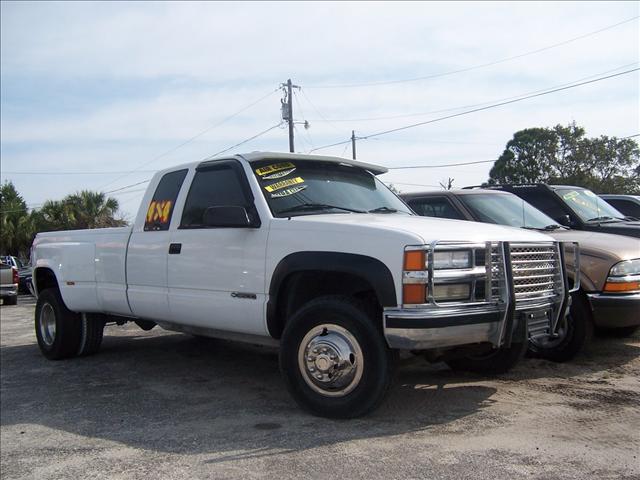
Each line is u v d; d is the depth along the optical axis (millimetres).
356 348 4352
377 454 3807
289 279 4832
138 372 6590
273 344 5195
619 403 4793
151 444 4238
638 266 5973
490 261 4316
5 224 43781
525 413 4574
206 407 5105
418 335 4043
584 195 8898
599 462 3613
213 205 5504
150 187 6297
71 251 7055
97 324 7379
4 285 17625
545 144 44688
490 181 48375
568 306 5086
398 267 4129
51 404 5473
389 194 6141
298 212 5141
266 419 4660
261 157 5406
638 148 41531
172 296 5730
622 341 7062
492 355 5590
